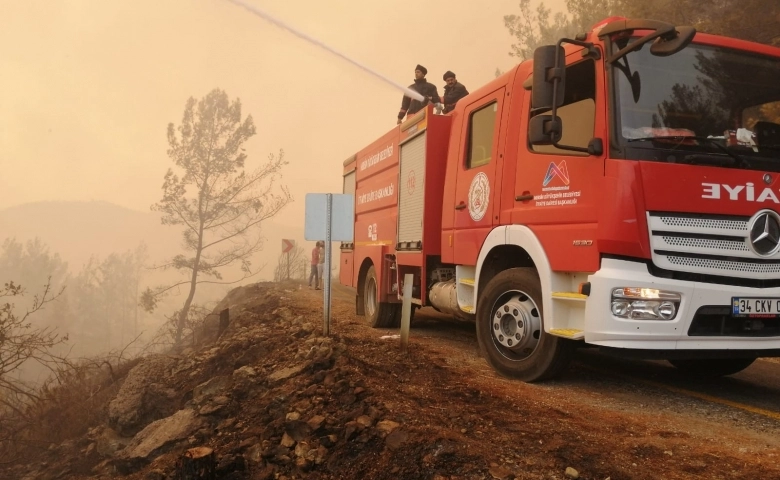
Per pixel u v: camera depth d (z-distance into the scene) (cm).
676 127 484
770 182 484
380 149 1020
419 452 398
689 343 466
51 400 1134
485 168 651
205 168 3139
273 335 917
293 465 449
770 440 421
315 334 803
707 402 525
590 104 506
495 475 356
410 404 488
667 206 461
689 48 513
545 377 558
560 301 528
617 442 409
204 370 921
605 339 468
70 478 823
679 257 466
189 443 588
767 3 1254
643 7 1468
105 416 1012
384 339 812
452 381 568
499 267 646
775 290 477
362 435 445
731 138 493
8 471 936
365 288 1045
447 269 794
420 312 1220
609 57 491
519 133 595
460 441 402
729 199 471
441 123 795
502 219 610
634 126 477
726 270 470
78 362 1329
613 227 466
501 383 566
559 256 522
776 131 510
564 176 523
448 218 743
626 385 584
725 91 508
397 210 902
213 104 3145
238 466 464
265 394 613
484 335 621
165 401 888
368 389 523
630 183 464
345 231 799
